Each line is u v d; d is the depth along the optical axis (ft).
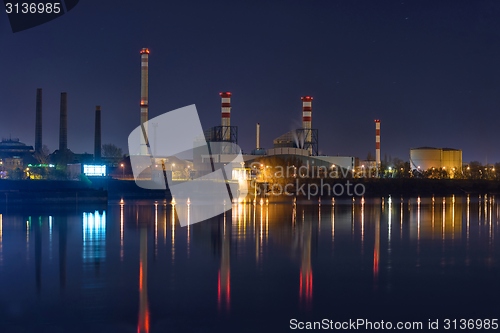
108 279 108.99
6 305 92.02
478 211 266.98
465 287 105.81
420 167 629.51
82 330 80.89
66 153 575.38
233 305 92.79
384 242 158.40
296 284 106.93
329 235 171.83
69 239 159.74
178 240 159.22
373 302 95.61
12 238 161.07
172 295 98.27
